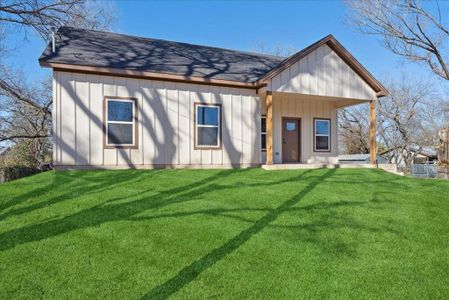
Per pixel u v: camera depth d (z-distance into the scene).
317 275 3.90
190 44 15.24
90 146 9.99
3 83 18.52
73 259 4.08
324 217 5.90
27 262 3.99
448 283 3.86
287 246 4.62
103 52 11.34
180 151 11.14
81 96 9.89
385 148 34.00
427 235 5.33
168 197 6.84
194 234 4.90
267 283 3.68
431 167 22.73
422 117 31.17
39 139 21.98
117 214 5.67
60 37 12.20
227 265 4.04
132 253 4.27
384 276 3.96
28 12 15.49
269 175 9.94
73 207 6.03
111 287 3.52
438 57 20.09
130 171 9.72
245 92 12.17
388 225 5.68
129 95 10.48
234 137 11.95
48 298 3.31
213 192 7.37
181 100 11.18
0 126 21.39
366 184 8.92
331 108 15.12
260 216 5.80
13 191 7.08
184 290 3.49
